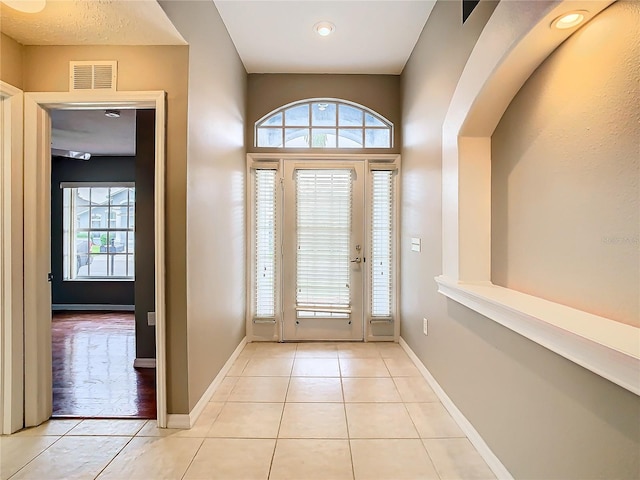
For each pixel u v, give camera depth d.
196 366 2.21
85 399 2.46
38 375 2.12
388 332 3.70
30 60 2.06
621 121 1.14
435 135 2.51
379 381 2.73
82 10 1.73
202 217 2.31
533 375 1.42
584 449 1.16
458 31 2.12
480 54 1.73
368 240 3.66
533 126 1.61
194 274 2.18
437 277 2.30
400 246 3.61
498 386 1.67
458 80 2.12
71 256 5.68
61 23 1.85
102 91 2.05
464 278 2.02
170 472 1.70
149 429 2.07
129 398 2.48
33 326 2.10
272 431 2.05
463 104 1.93
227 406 2.34
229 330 2.98
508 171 1.83
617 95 1.15
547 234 1.52
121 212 5.75
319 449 1.88
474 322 1.92
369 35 2.91
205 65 2.33
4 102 2.00
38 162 2.09
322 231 3.67
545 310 1.34
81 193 5.73
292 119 3.68
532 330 1.36
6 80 1.98
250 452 1.85
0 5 1.69
